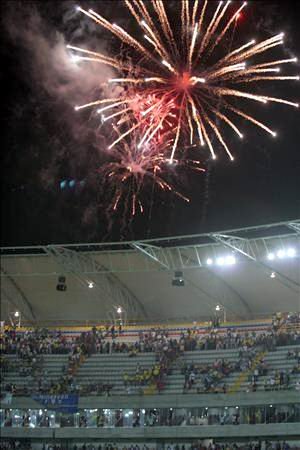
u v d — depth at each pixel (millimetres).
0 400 84500
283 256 77938
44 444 82312
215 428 76312
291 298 87812
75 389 84375
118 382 85188
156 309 94875
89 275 92188
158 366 85250
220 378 80562
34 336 95750
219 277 88000
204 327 91062
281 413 74250
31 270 93000
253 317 91875
